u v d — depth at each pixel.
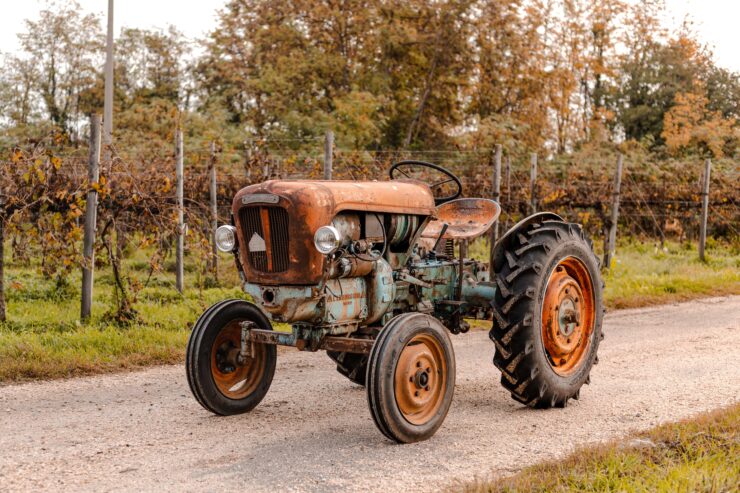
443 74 31.78
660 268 15.27
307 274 4.97
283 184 5.03
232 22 31.69
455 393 6.45
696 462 4.26
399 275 5.60
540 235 6.05
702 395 6.23
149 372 7.11
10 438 5.08
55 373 6.89
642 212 20.44
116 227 10.56
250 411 5.81
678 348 8.31
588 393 6.43
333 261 5.04
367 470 4.44
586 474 4.12
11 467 4.51
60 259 9.09
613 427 5.38
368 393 4.80
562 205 15.88
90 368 7.09
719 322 10.12
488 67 32.12
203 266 12.39
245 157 14.90
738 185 21.17
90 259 8.78
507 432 5.27
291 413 5.77
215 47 31.42
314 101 30.12
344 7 31.38
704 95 38.47
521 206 14.85
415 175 16.08
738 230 21.52
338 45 31.78
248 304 5.84
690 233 21.66
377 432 5.27
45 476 4.36
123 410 5.81
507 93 33.09
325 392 6.42
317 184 5.09
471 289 6.29
